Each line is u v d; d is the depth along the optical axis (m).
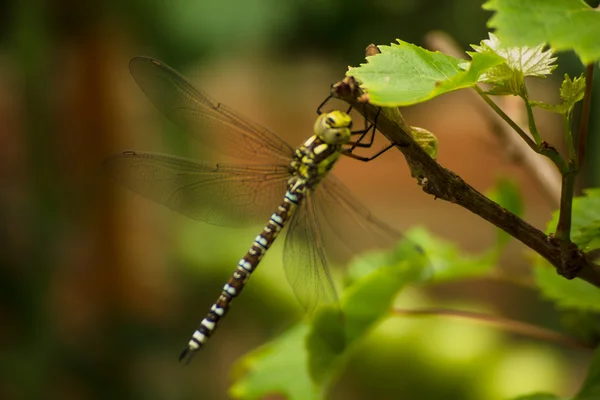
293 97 2.57
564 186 1.13
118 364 1.43
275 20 1.36
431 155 1.14
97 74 1.40
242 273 1.22
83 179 1.40
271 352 1.20
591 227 1.14
